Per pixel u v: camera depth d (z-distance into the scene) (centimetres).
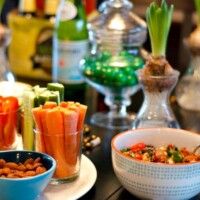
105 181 98
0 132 101
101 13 132
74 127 92
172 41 237
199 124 126
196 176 88
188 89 137
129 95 131
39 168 86
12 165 88
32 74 157
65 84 142
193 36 136
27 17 154
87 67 128
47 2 154
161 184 87
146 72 107
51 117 91
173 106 137
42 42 154
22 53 157
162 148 96
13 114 101
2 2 133
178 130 100
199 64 137
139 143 98
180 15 243
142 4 239
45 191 91
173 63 198
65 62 141
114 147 92
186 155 94
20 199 84
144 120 110
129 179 89
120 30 126
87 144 109
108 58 127
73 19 141
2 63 136
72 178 94
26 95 98
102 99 138
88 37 142
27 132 99
